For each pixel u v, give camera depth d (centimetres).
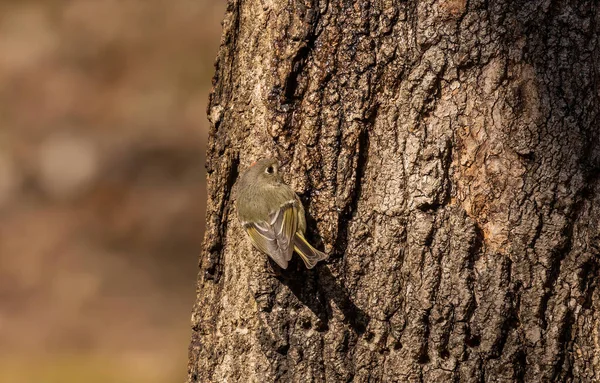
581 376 781
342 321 802
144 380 1700
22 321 1977
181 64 3134
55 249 2305
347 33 788
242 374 838
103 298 2105
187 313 2056
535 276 773
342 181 798
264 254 821
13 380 1684
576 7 767
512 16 768
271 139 819
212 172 868
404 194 786
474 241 777
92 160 2703
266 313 820
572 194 767
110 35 3222
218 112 859
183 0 3338
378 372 797
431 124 780
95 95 3019
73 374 1725
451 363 781
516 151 772
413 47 779
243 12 841
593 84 769
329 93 796
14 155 2700
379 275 794
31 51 3164
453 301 780
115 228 2420
